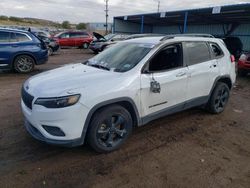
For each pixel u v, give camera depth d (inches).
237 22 1082.7
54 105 122.7
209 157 143.4
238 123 197.3
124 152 145.5
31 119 131.2
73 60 579.5
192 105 185.9
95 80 136.4
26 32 383.9
